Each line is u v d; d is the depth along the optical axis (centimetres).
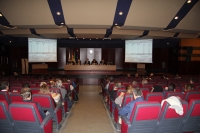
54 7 696
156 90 408
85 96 775
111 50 1719
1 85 366
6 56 1414
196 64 1397
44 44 1444
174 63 1481
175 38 1343
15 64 1507
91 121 429
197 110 258
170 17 764
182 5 686
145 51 1442
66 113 486
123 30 1068
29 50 1374
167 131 261
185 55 1390
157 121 246
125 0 653
